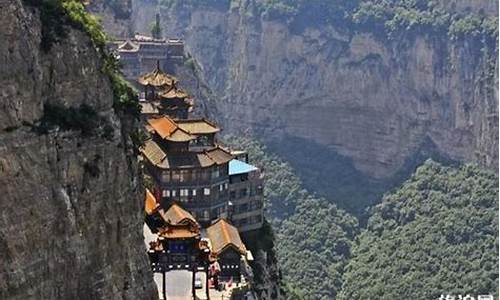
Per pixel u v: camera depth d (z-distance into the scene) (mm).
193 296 138250
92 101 109812
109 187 109312
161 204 174375
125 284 110812
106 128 110562
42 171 98750
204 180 178250
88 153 106312
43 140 99875
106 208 108500
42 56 102688
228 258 153500
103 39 116625
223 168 183625
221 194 183250
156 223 159750
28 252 95438
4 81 95750
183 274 147625
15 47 97875
